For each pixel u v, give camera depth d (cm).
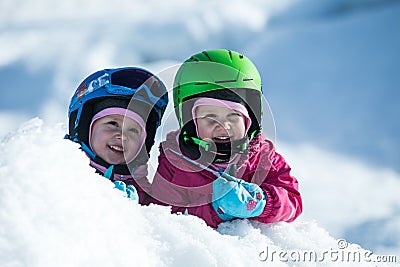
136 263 206
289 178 369
